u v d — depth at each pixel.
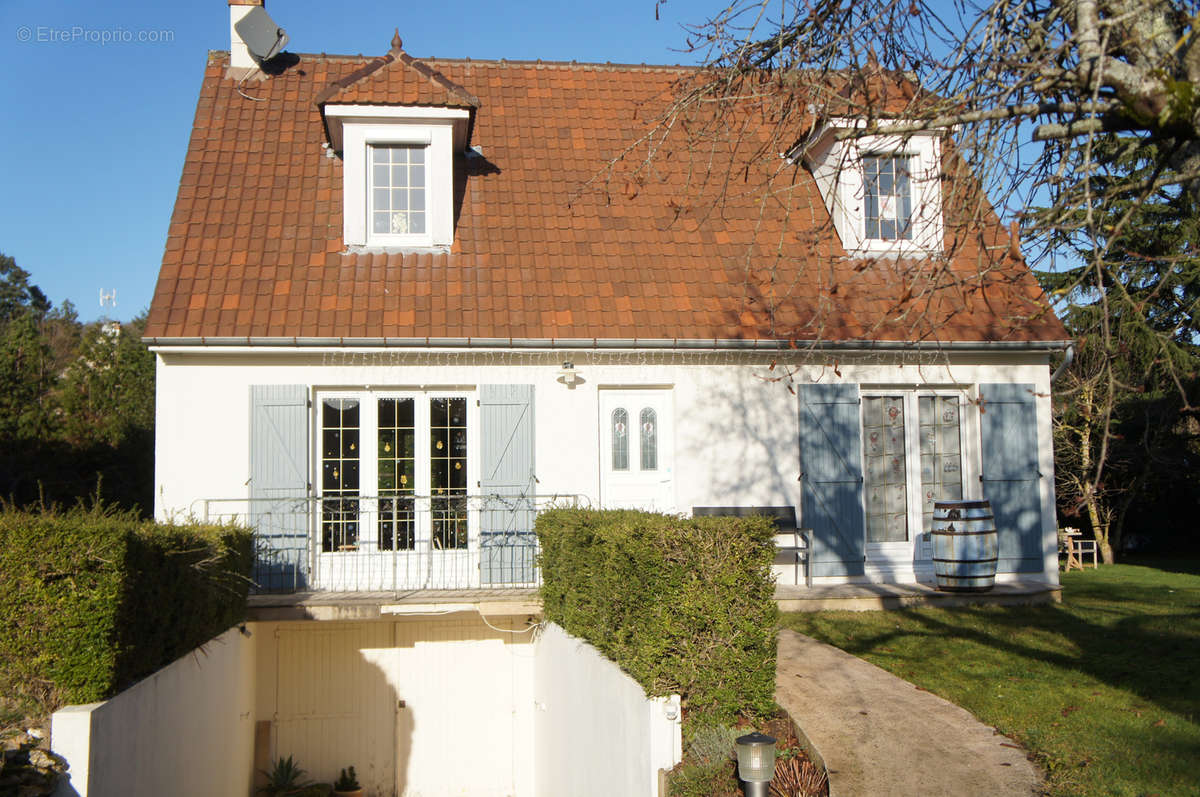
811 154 14.26
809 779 6.38
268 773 11.65
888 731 7.00
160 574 7.26
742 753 5.96
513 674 12.26
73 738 5.79
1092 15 5.25
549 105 15.72
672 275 13.05
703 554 6.95
